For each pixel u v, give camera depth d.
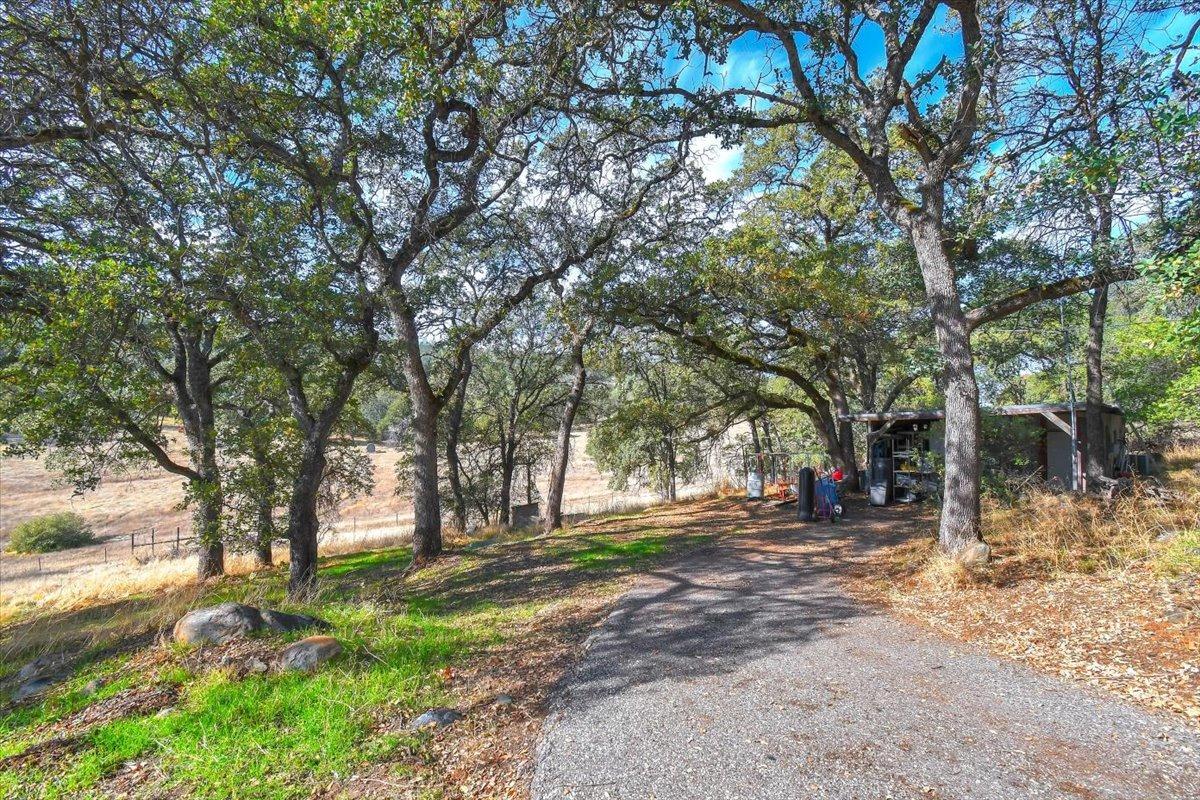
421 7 6.60
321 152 9.74
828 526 13.05
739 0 7.92
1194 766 3.25
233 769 3.63
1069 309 14.41
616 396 26.81
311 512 10.11
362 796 3.38
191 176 9.19
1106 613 5.40
